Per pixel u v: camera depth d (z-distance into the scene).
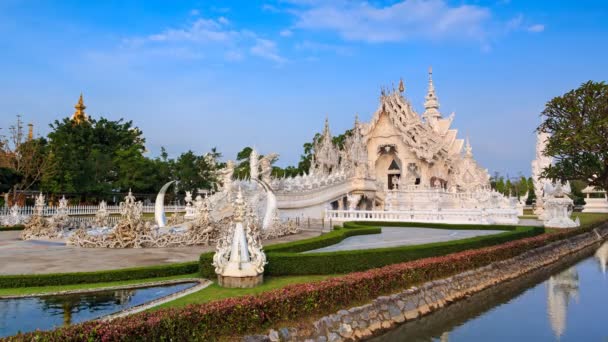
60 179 50.84
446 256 20.05
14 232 32.59
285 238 27.52
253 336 10.38
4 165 48.94
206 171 69.88
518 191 107.19
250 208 27.80
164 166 66.62
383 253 18.41
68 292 13.34
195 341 9.37
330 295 12.91
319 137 82.81
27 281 13.98
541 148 65.88
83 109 92.81
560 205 40.66
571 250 33.31
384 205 52.59
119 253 20.59
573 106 30.30
